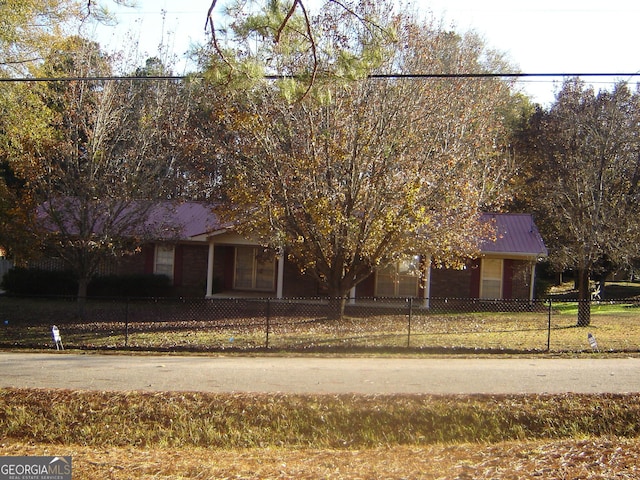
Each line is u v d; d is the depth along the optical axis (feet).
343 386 36.06
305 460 27.61
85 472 25.34
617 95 72.23
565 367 41.73
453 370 40.65
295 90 31.78
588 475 24.27
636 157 78.18
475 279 83.15
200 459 27.73
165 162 72.69
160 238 71.97
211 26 27.96
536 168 107.86
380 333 57.77
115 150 72.49
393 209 59.98
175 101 80.74
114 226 69.87
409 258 66.44
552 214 75.51
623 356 46.21
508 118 120.57
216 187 71.00
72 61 75.31
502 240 83.20
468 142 68.49
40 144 65.26
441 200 62.28
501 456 27.37
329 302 66.59
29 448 29.22
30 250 65.67
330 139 58.34
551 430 31.04
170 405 32.71
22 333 57.82
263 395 33.73
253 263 88.79
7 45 68.18
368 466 26.48
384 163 59.57
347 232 61.41
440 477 24.66
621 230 67.67
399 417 31.71
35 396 33.58
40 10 69.00
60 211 66.28
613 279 140.77
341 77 32.07
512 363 43.27
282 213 61.82
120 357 45.42
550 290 109.29
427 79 61.87
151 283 85.61
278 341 52.21
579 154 72.38
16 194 67.87
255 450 29.60
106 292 85.61
